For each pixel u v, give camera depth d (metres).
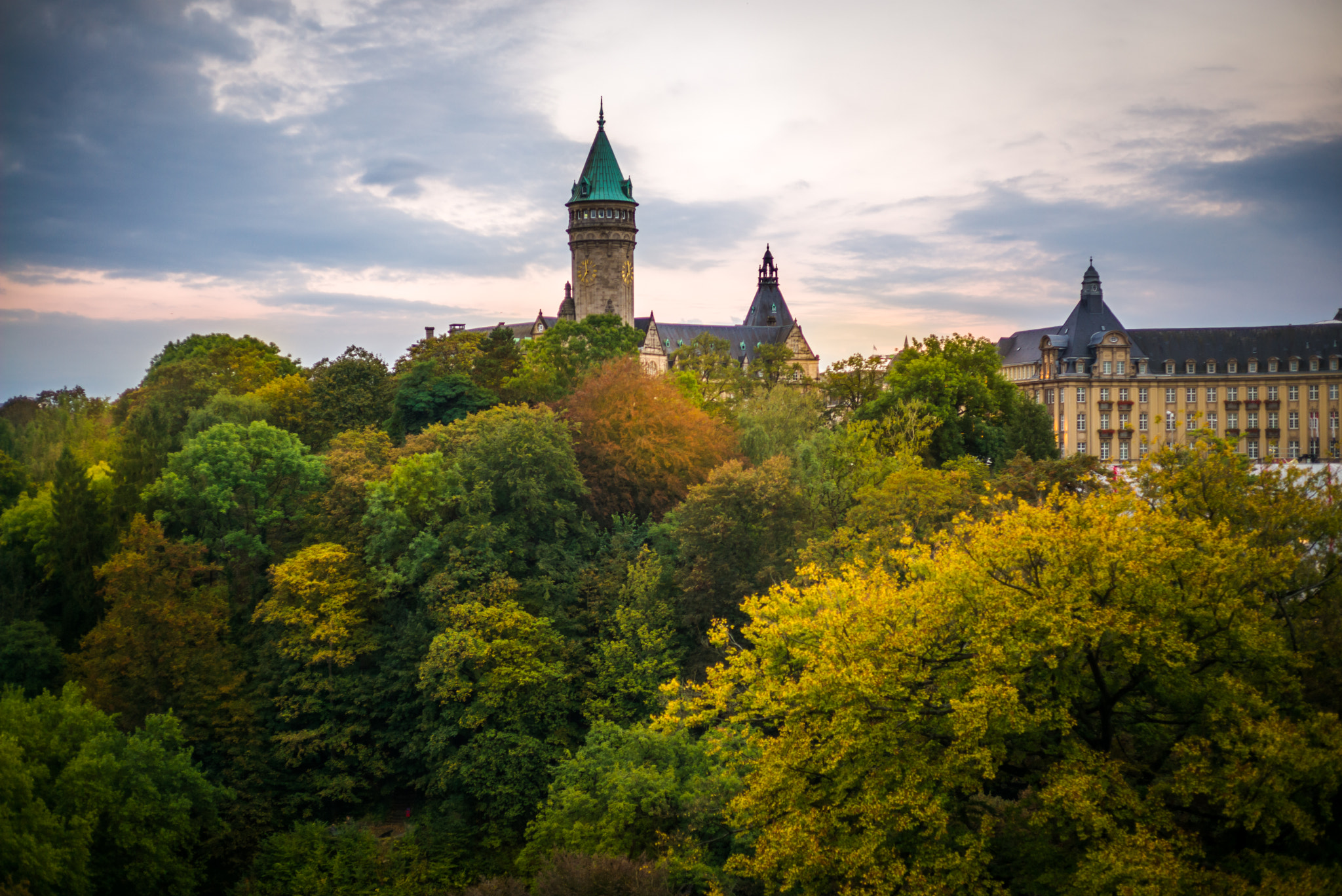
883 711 24.72
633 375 73.69
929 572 31.41
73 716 42.31
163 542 54.00
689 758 39.75
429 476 57.00
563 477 59.56
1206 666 24.42
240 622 58.16
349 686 52.72
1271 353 174.75
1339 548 26.70
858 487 63.28
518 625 50.50
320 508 61.25
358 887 45.69
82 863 37.16
